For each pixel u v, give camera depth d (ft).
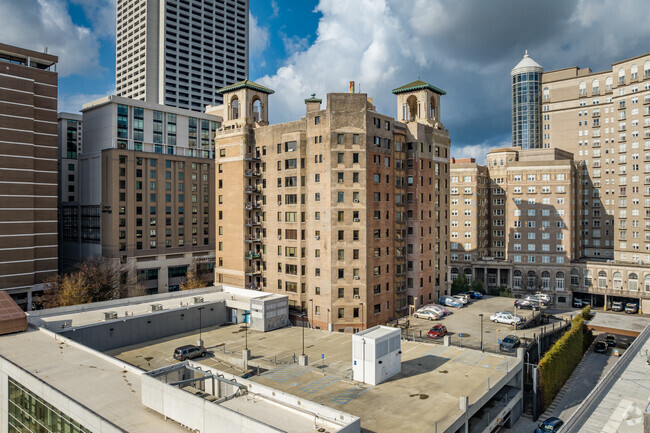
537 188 404.57
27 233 320.70
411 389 149.07
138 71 642.22
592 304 390.21
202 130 449.89
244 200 289.33
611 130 439.22
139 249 378.53
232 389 132.26
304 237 263.29
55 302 278.46
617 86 422.82
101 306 233.76
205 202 426.92
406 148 275.59
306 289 259.19
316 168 252.21
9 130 313.94
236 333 229.66
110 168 366.63
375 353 152.87
